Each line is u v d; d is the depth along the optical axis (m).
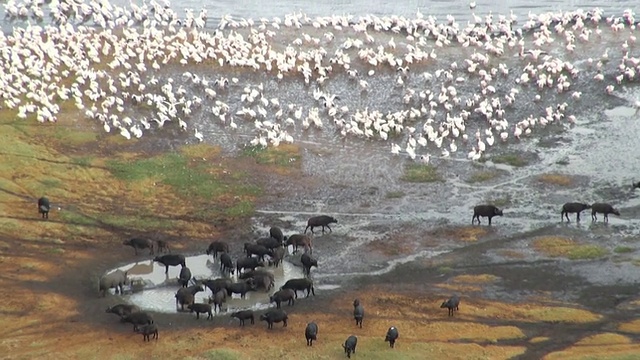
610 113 122.50
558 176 107.88
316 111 121.25
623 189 104.56
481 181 107.50
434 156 113.25
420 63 137.25
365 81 132.25
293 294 81.69
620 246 92.25
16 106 122.25
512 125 120.31
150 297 84.06
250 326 78.12
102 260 90.75
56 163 109.06
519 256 91.00
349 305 82.00
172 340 75.50
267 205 102.81
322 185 106.94
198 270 89.44
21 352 73.62
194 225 98.38
